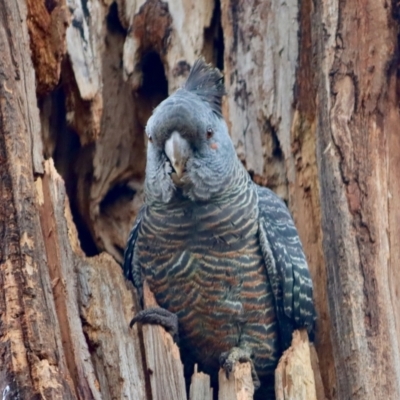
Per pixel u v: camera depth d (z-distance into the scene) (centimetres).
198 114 958
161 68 1360
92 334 893
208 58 1312
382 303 1004
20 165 847
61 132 1309
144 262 1028
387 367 972
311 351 1057
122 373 875
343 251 1027
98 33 1338
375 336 986
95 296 913
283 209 1075
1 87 869
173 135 949
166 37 1309
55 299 848
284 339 1043
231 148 1010
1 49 889
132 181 1366
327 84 1108
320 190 1084
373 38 1114
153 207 1005
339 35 1120
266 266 1012
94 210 1333
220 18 1310
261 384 1077
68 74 1262
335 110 1091
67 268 882
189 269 991
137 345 907
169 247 995
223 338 1020
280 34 1242
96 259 952
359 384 968
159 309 969
